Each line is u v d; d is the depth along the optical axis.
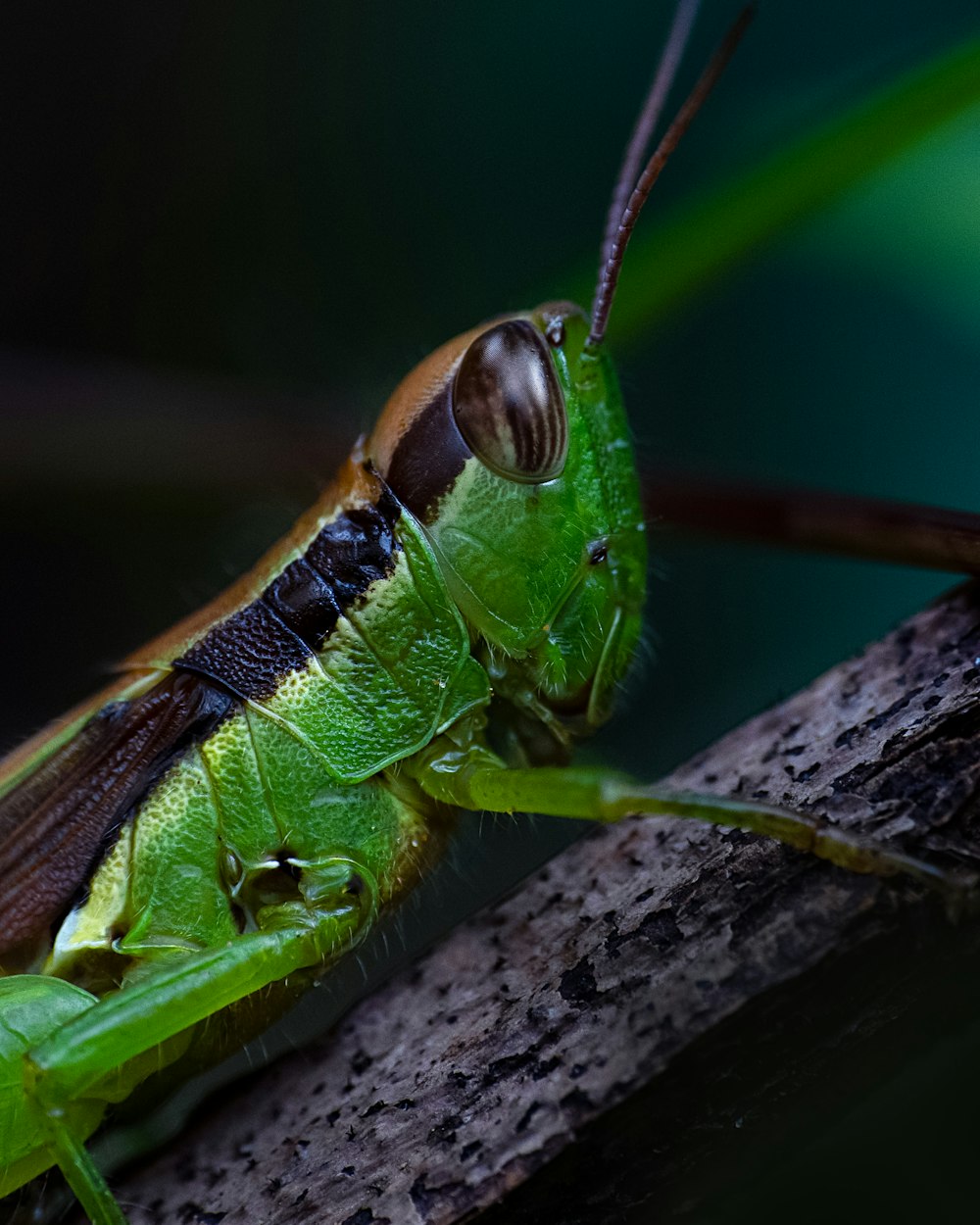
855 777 0.05
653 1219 0.05
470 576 0.06
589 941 0.05
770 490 0.06
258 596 0.06
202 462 0.06
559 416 0.06
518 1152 0.05
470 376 0.06
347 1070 0.05
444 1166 0.05
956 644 0.05
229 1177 0.05
